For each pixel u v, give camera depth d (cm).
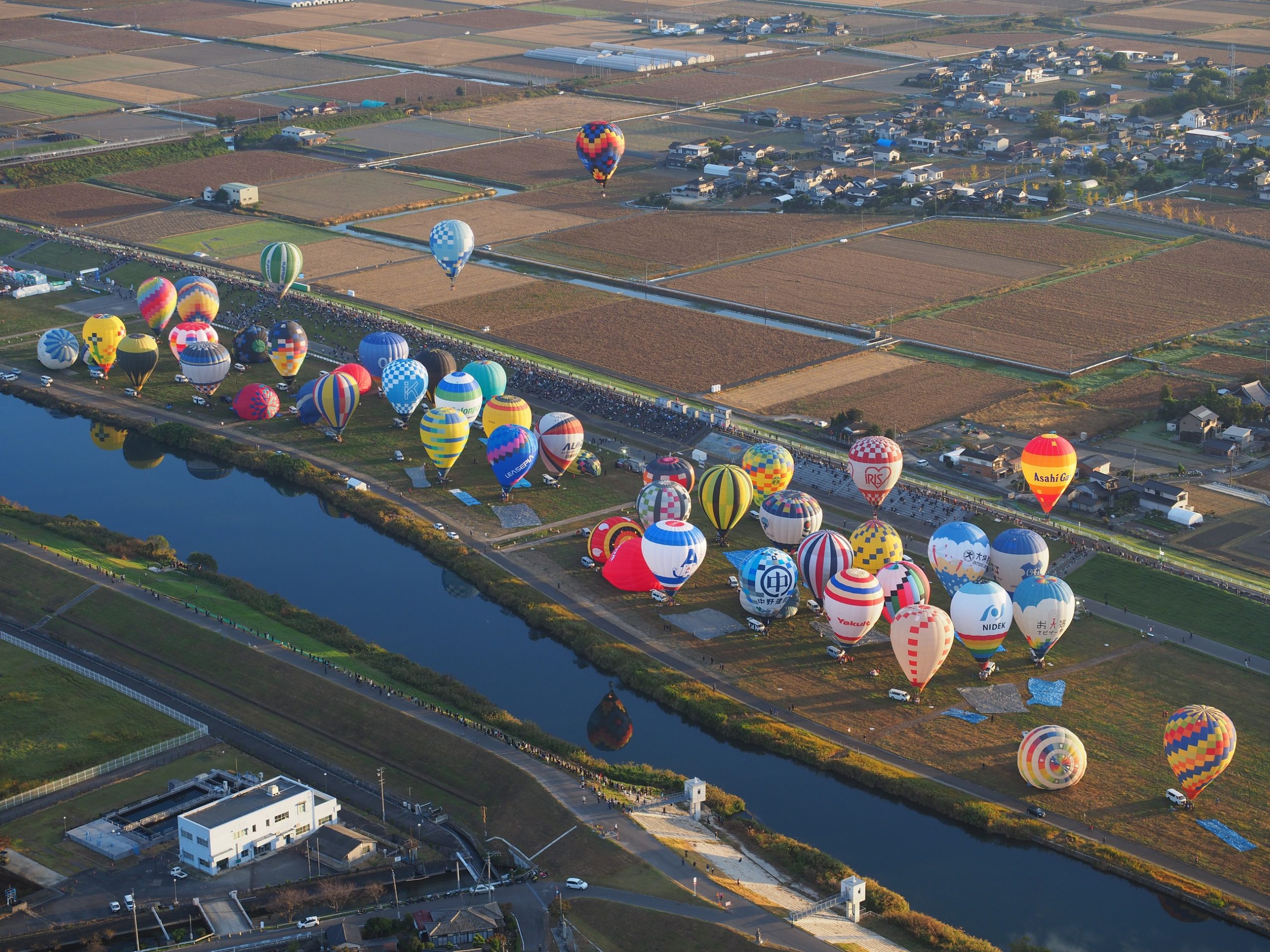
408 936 14688
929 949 14825
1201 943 15175
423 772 17850
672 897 15262
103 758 18038
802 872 16088
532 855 16225
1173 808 17175
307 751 18288
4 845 16300
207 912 15212
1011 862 16512
